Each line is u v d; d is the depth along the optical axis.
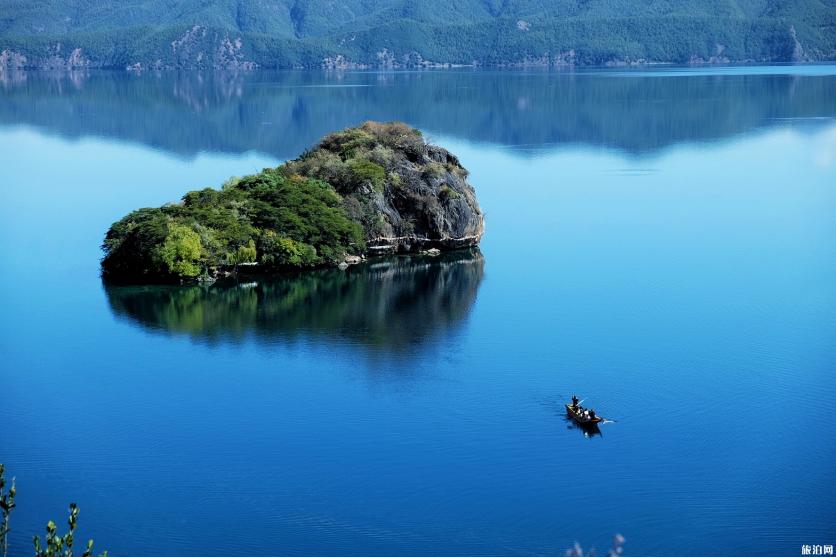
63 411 100.62
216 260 143.88
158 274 143.75
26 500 83.44
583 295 136.00
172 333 122.19
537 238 170.25
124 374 109.69
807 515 80.06
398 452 90.69
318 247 150.75
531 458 89.25
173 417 98.75
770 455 89.38
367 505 82.12
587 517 80.12
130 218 150.12
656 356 112.44
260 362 112.31
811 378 105.56
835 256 154.12
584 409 96.75
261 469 88.06
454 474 86.69
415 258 157.38
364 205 158.12
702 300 132.75
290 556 75.75
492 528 78.81
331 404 101.00
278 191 154.62
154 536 78.38
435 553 75.81
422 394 103.06
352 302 134.25
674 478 85.75
